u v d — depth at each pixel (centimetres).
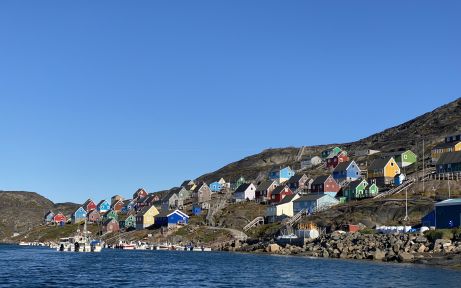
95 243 16650
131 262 10631
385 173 17475
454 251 9206
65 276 7850
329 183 17200
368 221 13075
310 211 15425
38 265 10038
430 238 10131
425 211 12712
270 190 19400
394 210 13112
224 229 16725
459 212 10644
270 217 16612
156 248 16350
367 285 6228
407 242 10244
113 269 9006
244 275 7688
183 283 6862
